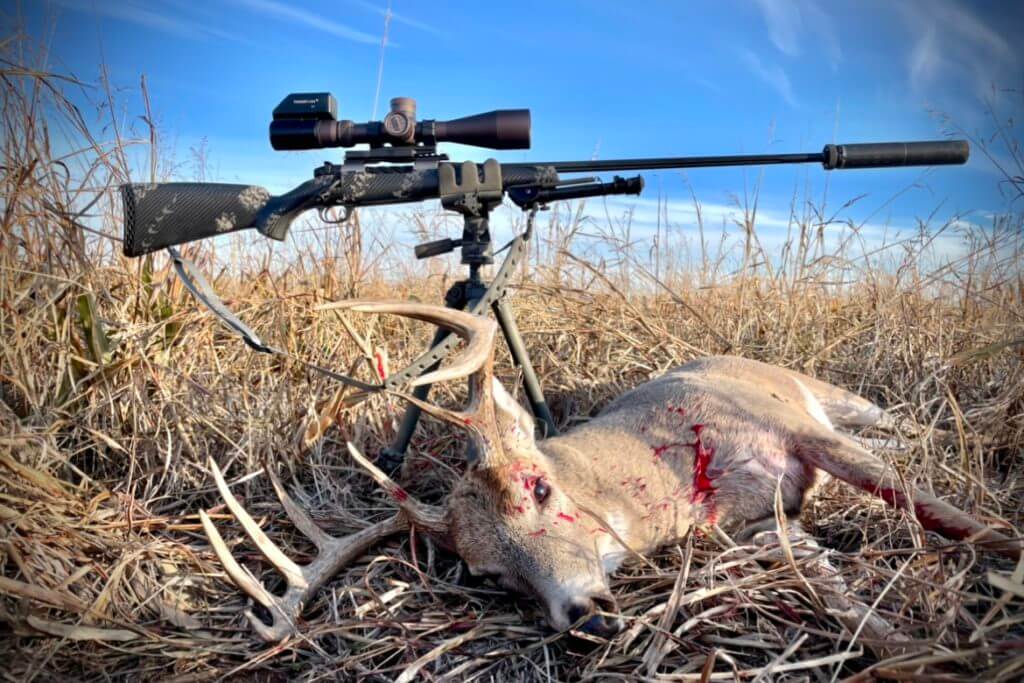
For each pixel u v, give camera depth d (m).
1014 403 1.50
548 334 1.90
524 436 1.08
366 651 1.00
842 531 1.22
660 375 1.64
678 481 1.19
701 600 1.01
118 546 1.12
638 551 1.15
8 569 1.02
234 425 1.49
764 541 1.18
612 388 1.77
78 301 1.45
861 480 1.14
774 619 0.98
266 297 1.83
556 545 1.00
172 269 1.75
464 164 1.19
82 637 0.94
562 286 1.96
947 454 1.39
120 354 1.51
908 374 1.70
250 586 1.04
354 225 1.95
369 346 1.56
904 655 0.79
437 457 1.47
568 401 1.74
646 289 2.27
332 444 1.51
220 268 2.10
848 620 0.92
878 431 1.57
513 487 1.02
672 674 0.88
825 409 1.57
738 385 1.37
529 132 1.18
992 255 1.82
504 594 1.09
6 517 1.04
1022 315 1.64
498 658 0.97
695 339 1.99
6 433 1.22
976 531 0.98
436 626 1.02
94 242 1.67
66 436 1.40
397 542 1.23
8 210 1.34
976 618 0.92
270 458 1.39
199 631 1.04
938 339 1.71
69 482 1.24
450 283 2.41
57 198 1.43
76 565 1.08
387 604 1.08
